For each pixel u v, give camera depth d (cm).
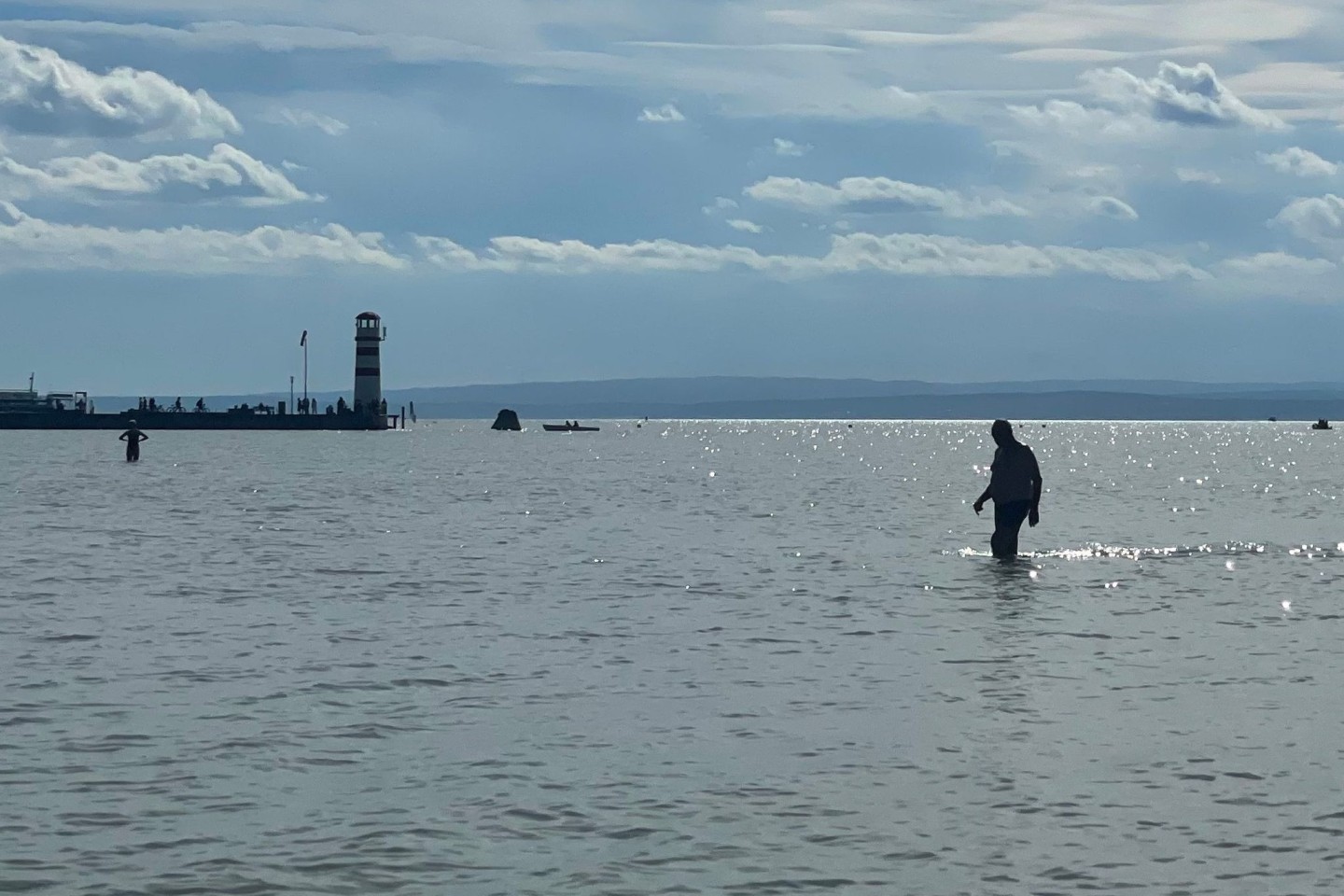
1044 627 2647
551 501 7062
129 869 1245
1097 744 1691
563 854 1292
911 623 2694
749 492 8231
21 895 1178
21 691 1992
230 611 2834
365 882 1217
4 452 15738
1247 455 18562
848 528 5272
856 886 1210
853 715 1856
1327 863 1260
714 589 3259
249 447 18625
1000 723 1805
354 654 2314
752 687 2053
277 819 1391
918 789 1501
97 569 3644
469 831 1359
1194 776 1545
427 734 1748
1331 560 3944
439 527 5219
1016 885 1212
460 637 2511
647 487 8744
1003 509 3988
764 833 1353
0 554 4050
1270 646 2423
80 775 1546
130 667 2183
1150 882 1216
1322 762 1602
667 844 1320
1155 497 7906
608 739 1720
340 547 4350
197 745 1683
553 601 3030
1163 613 2842
